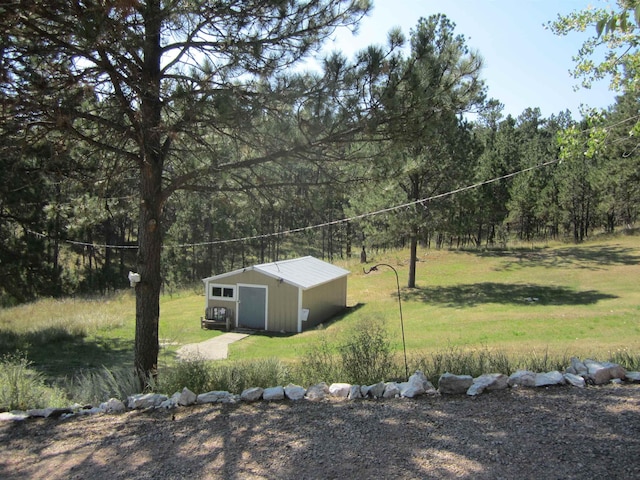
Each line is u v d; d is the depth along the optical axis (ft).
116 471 13.88
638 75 26.23
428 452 13.08
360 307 71.00
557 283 69.46
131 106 22.25
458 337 41.47
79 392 23.08
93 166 27.32
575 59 29.50
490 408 16.12
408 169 25.16
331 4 22.22
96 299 83.25
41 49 18.99
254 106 20.84
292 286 60.64
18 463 15.05
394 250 119.75
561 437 13.38
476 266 88.28
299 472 12.66
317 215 28.45
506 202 109.29
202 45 22.24
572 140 25.13
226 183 27.35
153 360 24.64
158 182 24.70
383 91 20.59
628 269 73.36
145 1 19.07
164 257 113.91
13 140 21.86
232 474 12.95
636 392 16.79
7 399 20.65
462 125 66.28
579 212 113.50
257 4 21.16
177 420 17.70
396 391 18.37
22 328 55.98
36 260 53.21
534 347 33.47
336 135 22.11
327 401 18.37
